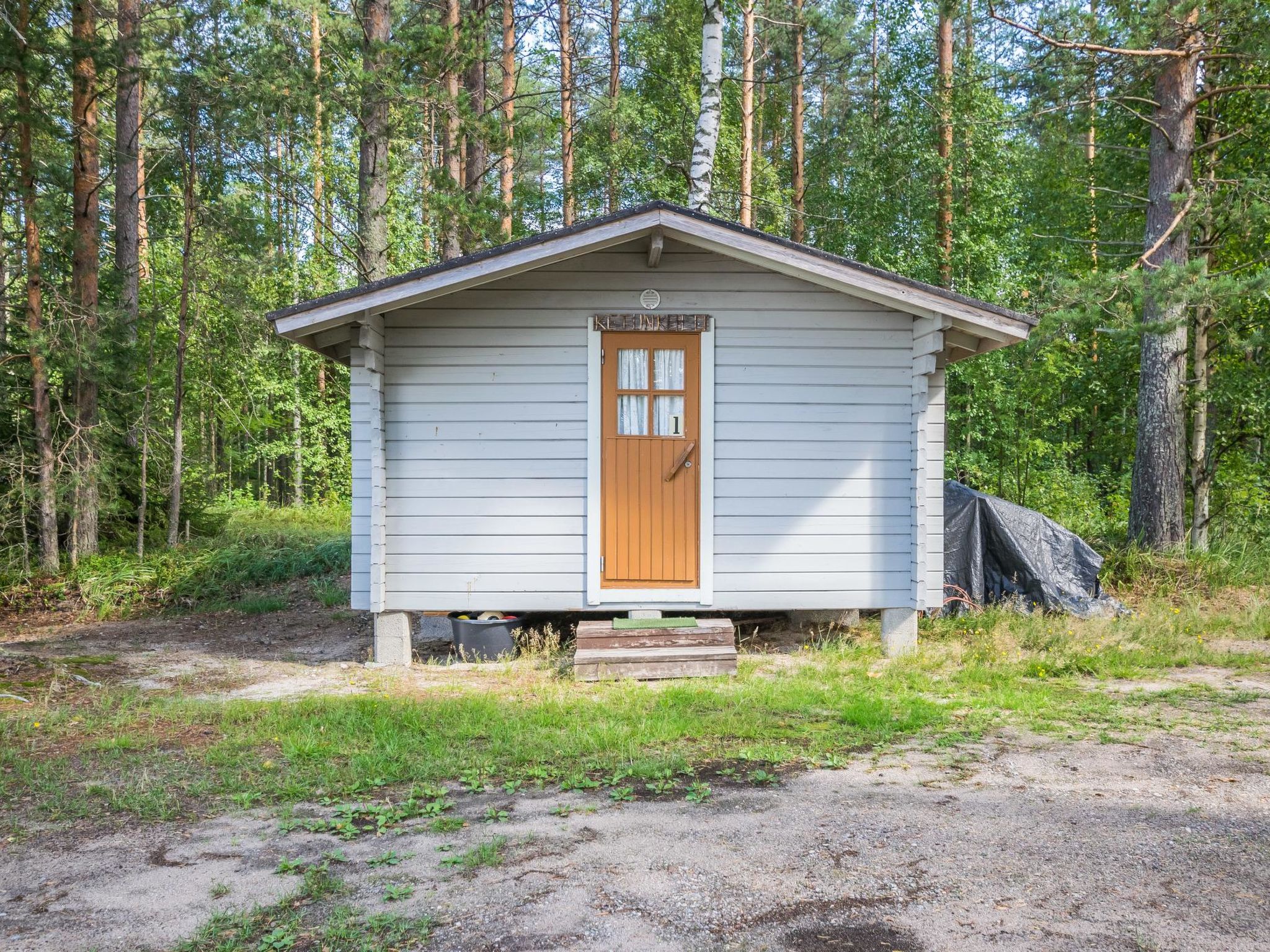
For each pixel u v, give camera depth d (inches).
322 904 133.5
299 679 299.9
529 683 284.0
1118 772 190.9
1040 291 597.9
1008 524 394.0
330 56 644.1
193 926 127.6
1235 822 160.4
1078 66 474.3
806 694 261.1
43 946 122.0
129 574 471.5
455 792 183.3
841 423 324.2
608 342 320.8
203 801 179.2
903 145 731.4
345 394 946.7
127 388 527.5
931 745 211.9
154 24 569.9
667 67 912.3
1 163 484.1
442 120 587.8
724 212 771.4
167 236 768.3
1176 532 472.1
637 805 173.0
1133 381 654.5
